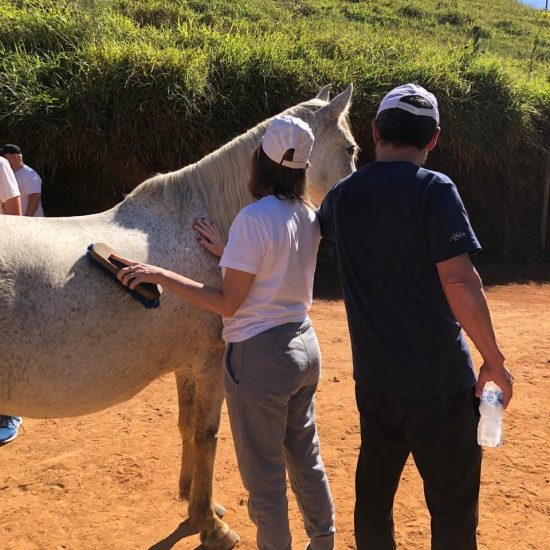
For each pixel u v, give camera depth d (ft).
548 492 12.25
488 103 35.81
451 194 6.72
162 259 9.31
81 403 8.87
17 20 31.35
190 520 10.65
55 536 10.81
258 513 7.97
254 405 7.70
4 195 14.39
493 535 10.84
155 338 9.12
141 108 28.30
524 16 86.53
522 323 24.38
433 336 7.02
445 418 7.11
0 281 7.95
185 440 11.30
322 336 22.16
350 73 33.32
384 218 6.97
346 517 11.41
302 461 8.45
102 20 33.73
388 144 7.26
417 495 12.13
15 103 27.27
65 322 8.32
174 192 9.84
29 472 12.80
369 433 7.79
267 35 39.19
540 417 15.64
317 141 10.70
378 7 70.54
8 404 8.42
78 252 8.64
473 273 6.65
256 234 7.53
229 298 7.60
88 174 30.14
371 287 7.26
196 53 31.22
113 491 12.17
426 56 39.37
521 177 37.99
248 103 30.53
